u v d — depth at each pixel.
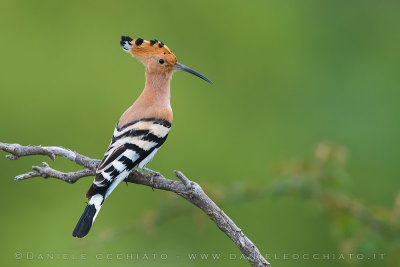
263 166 12.45
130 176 6.74
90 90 12.93
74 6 13.50
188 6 13.80
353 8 14.20
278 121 13.02
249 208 10.99
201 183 8.13
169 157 12.42
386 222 7.88
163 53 8.05
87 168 6.41
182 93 13.05
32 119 12.58
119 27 13.52
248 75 13.52
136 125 7.26
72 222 11.25
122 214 11.20
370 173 11.80
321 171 8.12
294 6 14.21
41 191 11.36
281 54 13.75
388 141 12.16
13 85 12.77
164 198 8.19
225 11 13.89
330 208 8.00
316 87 13.30
